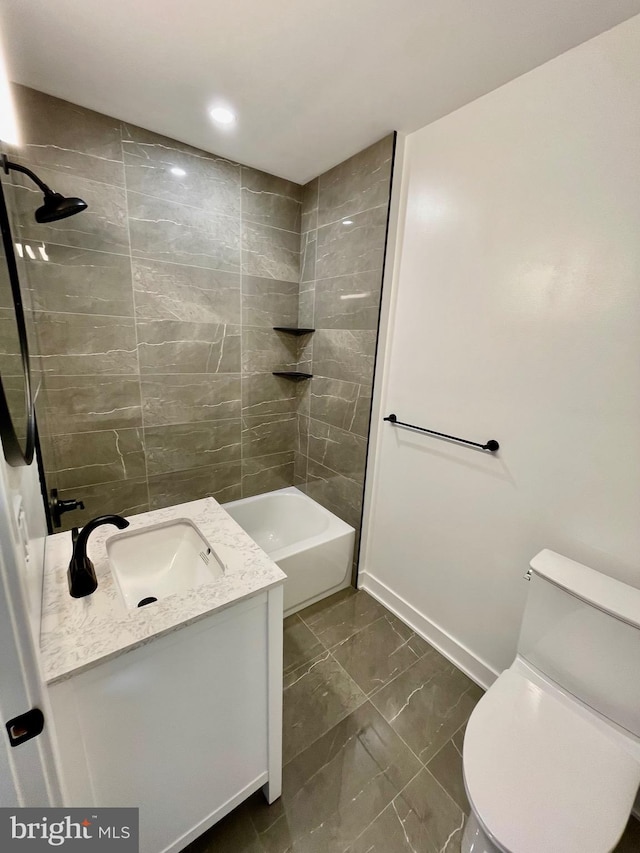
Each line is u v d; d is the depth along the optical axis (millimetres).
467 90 1307
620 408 1106
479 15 994
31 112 1405
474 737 1012
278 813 1161
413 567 1891
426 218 1595
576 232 1139
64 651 722
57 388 1685
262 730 1080
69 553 1060
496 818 844
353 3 977
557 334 1219
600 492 1177
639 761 990
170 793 930
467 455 1552
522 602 1434
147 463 2045
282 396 2494
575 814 850
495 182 1328
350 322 1993
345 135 1653
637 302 1044
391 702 1532
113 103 1472
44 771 562
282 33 1090
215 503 1396
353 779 1258
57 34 1109
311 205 2174
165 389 2008
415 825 1145
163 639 799
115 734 792
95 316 1717
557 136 1147
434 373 1646
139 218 1735
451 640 1729
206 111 1509
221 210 1963
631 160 1013
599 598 1080
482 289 1416
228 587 926
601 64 1035
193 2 992
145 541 1227
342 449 2189
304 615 2012
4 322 755
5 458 548
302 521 2480
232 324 2160
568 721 1056
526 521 1379
